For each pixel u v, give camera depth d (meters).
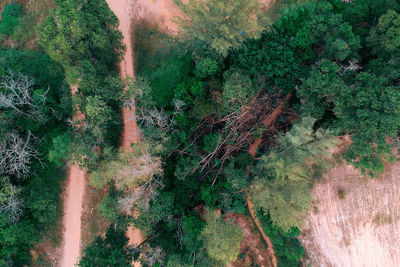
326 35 31.59
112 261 29.11
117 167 29.11
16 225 30.42
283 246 35.16
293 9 34.34
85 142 31.27
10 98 29.95
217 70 33.84
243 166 36.62
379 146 28.12
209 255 28.75
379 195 37.22
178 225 34.31
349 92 27.77
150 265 31.36
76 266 35.38
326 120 34.06
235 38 32.59
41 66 36.22
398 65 28.19
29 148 32.97
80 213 36.12
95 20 30.73
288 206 29.86
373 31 28.89
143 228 31.98
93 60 33.31
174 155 36.62
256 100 35.25
